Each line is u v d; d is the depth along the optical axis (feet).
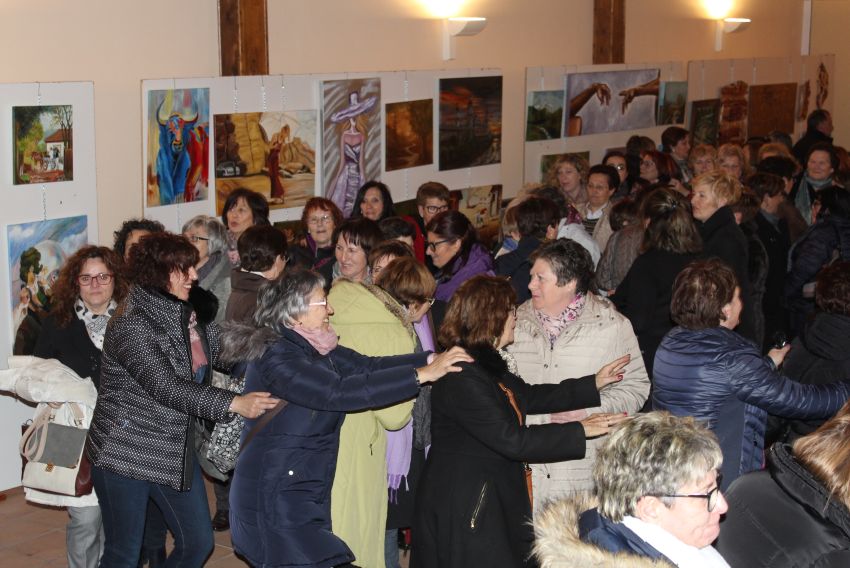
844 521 7.65
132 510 12.01
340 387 10.68
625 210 20.77
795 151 35.83
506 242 18.66
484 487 10.64
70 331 13.65
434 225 16.98
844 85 46.68
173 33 20.27
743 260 17.70
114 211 19.58
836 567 7.61
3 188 17.20
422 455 13.32
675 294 11.68
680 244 15.93
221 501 17.16
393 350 12.36
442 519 10.73
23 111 17.35
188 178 20.31
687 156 32.14
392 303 12.67
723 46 39.99
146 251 11.92
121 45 19.31
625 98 33.91
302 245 20.22
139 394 11.78
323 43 23.65
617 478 7.43
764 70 41.27
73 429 12.84
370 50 25.04
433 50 27.02
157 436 11.80
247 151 21.47
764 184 22.86
